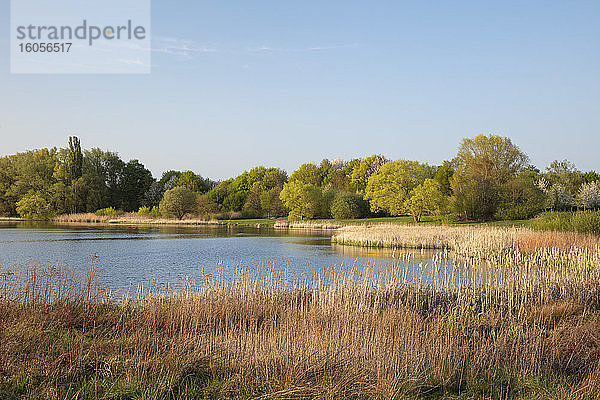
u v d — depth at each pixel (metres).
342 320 9.12
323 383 6.11
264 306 10.52
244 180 101.56
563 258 16.84
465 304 11.18
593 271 14.59
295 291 12.60
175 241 37.16
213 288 12.34
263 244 35.09
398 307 10.26
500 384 6.52
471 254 22.27
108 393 5.79
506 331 8.76
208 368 6.80
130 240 37.38
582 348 7.82
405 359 6.96
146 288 15.16
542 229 29.44
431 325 9.01
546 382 6.55
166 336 8.16
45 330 8.18
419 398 6.07
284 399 5.75
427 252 27.86
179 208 76.81
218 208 86.88
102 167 94.19
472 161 56.28
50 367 6.44
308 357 6.88
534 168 71.75
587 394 5.89
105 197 84.31
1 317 8.64
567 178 62.16
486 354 7.36
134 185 97.88
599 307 11.41
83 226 59.62
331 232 51.88
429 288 12.78
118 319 9.48
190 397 5.89
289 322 9.16
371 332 8.24
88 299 10.60
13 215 80.38
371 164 91.69
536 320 10.04
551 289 12.50
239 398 5.84
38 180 77.12
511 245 24.25
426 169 71.94
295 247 32.38
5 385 5.89
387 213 70.94
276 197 83.50
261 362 6.70
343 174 98.19
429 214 55.34
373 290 12.39
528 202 48.19
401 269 17.66
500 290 12.38
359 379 6.29
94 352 7.28
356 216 69.38
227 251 29.22
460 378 6.59
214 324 9.31
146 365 6.62
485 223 45.50
